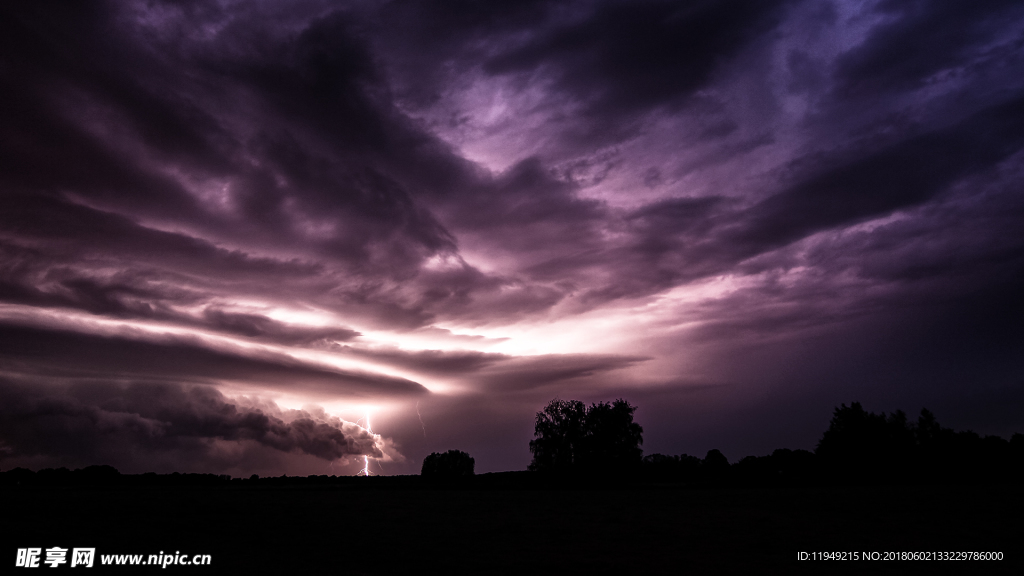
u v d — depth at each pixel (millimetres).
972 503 53219
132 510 48469
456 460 134375
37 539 32344
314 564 26312
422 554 29094
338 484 115188
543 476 111125
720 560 27141
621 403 116750
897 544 31250
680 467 127312
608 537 35375
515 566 25859
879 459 98625
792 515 47812
